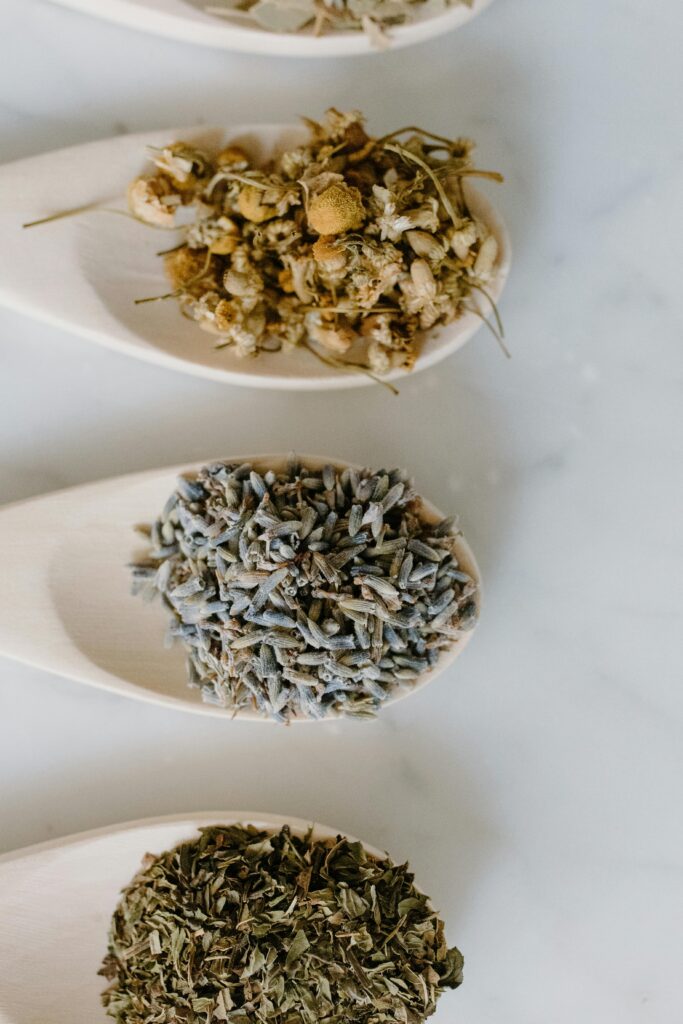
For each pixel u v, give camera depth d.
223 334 0.28
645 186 0.29
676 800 0.29
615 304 0.29
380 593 0.27
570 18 0.29
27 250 0.28
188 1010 0.27
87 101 0.29
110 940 0.28
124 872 0.28
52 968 0.28
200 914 0.27
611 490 0.29
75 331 0.28
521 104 0.29
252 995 0.27
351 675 0.27
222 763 0.29
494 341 0.29
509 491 0.29
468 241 0.27
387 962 0.27
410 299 0.27
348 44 0.28
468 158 0.27
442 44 0.29
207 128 0.28
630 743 0.29
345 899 0.27
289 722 0.27
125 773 0.30
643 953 0.30
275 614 0.27
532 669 0.29
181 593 0.27
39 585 0.28
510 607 0.29
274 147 0.28
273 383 0.28
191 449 0.29
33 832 0.29
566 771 0.29
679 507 0.29
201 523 0.27
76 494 0.28
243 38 0.28
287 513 0.27
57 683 0.30
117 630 0.28
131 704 0.30
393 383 0.29
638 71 0.29
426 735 0.29
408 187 0.27
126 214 0.28
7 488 0.29
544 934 0.30
